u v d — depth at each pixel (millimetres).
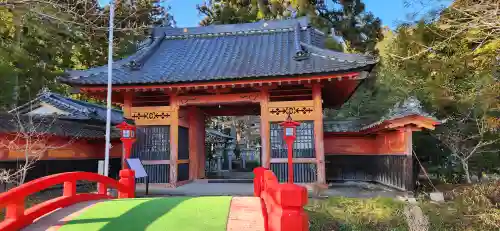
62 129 10742
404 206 7621
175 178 11422
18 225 4141
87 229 4191
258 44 14219
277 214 3225
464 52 10945
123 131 8734
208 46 14711
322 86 10828
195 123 13648
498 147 11203
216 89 11273
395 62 15195
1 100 14547
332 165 12961
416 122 8844
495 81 10578
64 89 18906
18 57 15836
